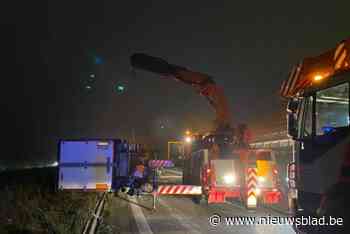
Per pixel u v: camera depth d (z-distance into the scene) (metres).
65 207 13.02
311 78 8.41
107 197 19.62
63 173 15.72
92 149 15.87
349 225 6.22
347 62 7.50
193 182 19.41
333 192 6.57
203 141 19.55
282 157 22.33
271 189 16.22
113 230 11.52
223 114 18.95
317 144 7.10
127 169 16.58
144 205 17.53
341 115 6.57
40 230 9.32
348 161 6.23
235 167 16.50
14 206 10.98
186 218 13.81
